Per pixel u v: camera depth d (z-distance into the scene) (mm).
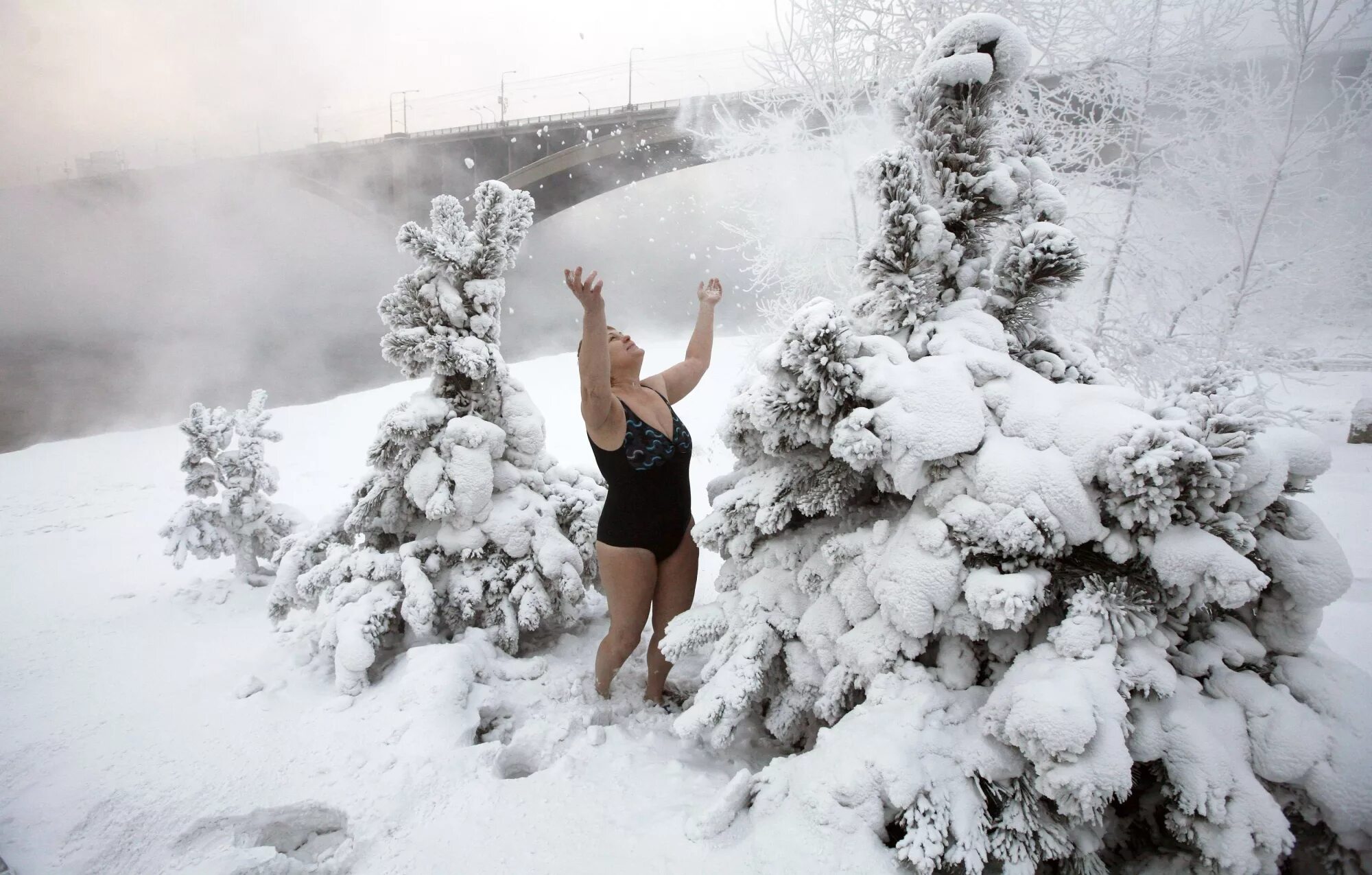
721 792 1812
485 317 3148
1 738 2438
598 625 3477
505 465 3209
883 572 1860
